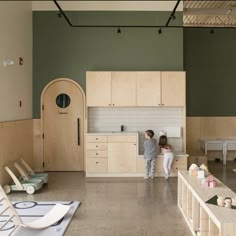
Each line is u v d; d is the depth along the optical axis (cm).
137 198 520
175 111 741
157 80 698
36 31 747
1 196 374
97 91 699
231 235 268
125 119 744
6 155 580
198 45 888
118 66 752
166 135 732
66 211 422
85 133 698
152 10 752
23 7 689
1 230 383
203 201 333
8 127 591
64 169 748
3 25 582
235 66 891
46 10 747
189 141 889
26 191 547
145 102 699
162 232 378
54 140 748
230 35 889
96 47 751
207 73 890
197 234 355
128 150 682
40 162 746
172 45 750
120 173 685
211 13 765
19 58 666
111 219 421
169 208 467
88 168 685
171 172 679
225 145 844
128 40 751
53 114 748
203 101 891
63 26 748
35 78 749
